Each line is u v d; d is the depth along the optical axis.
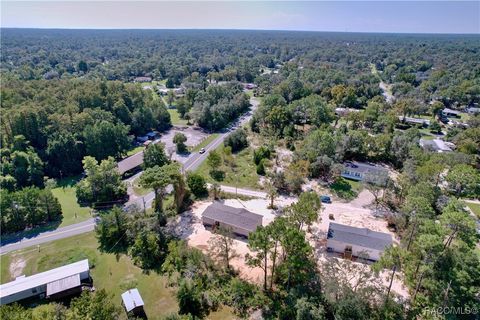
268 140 100.69
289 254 39.28
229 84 163.38
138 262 47.47
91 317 30.14
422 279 39.28
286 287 42.16
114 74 192.75
